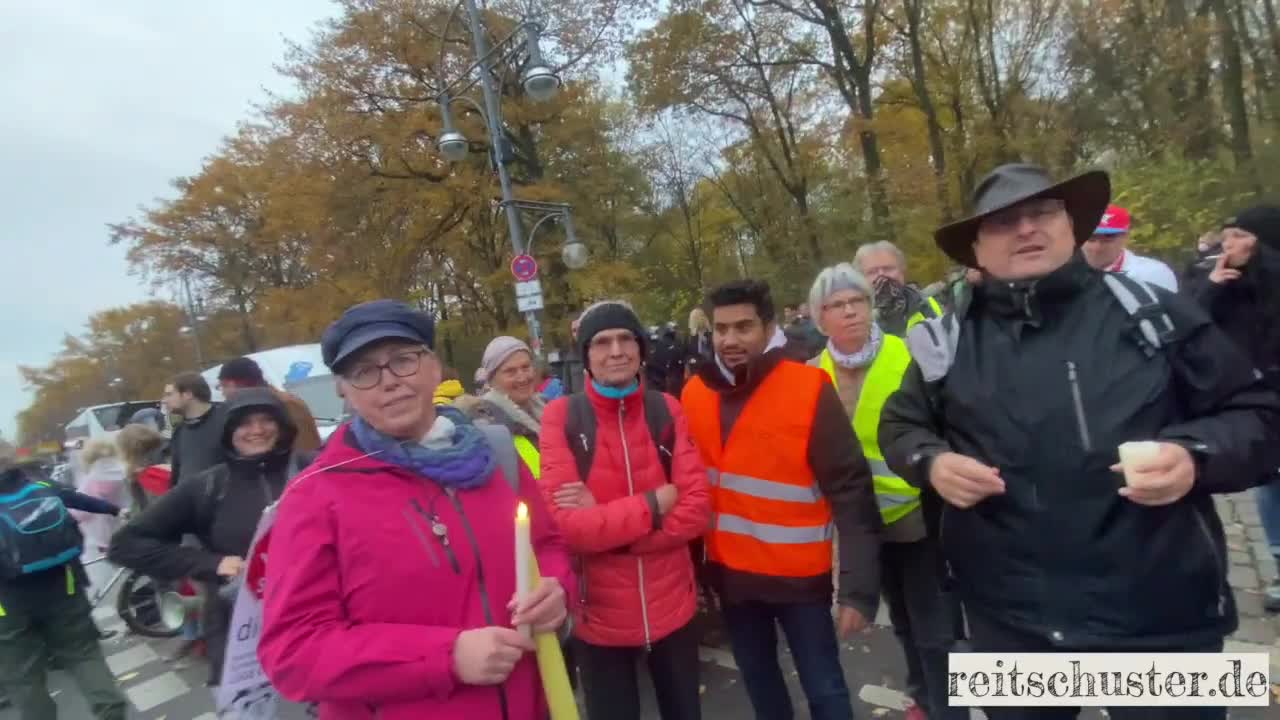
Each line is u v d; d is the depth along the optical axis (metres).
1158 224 10.98
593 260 18.19
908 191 16.19
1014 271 1.58
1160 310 1.46
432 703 1.35
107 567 5.86
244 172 22.84
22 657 3.18
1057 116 15.50
